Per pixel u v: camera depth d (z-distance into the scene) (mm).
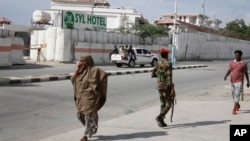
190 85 21297
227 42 75500
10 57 27859
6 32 28344
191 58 60969
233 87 11203
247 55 86438
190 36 59812
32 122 9852
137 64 35781
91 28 38406
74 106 12523
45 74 22906
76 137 8078
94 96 7422
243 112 11438
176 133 8453
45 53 35438
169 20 69312
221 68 39969
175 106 12688
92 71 7414
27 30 45438
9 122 9727
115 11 75312
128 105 13477
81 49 36031
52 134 8617
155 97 15734
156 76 9219
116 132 8555
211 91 18016
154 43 49344
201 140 7805
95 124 7523
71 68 29469
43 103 12781
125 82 21141
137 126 9273
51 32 34938
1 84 17203
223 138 7969
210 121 9922
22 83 18297
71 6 80125
